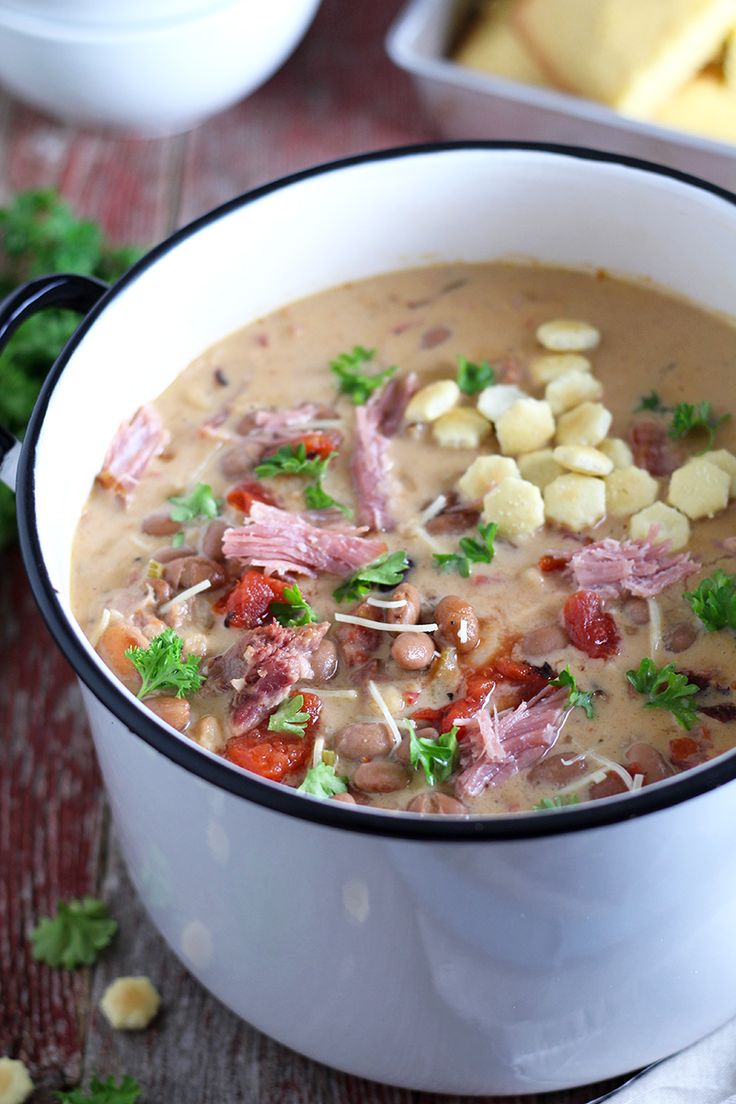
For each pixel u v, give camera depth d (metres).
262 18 0.80
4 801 0.66
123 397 0.61
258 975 0.54
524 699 0.54
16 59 0.81
